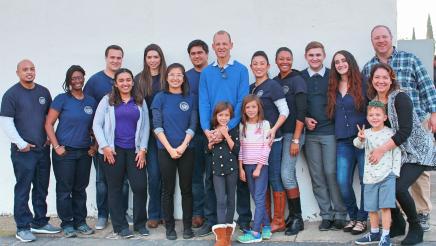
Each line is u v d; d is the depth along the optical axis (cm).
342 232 463
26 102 458
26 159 460
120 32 541
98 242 459
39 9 552
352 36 491
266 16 509
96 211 551
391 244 412
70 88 468
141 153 461
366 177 409
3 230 506
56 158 467
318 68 467
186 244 446
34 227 486
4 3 557
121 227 468
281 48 471
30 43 556
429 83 436
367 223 477
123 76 449
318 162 472
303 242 438
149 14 534
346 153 454
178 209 535
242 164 448
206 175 472
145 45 537
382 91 408
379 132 406
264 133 442
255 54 462
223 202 437
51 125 466
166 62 533
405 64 439
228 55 462
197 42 487
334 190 468
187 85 460
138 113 458
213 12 521
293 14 503
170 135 449
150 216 500
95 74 504
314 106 466
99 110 460
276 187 467
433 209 544
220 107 435
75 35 549
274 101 454
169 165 451
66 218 477
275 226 470
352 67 441
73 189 482
